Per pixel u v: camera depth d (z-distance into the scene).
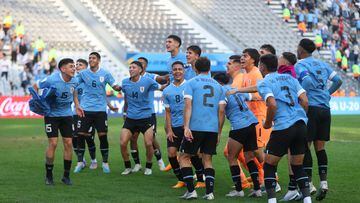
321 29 129.88
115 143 54.53
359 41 134.38
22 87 103.25
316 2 138.88
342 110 110.38
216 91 28.56
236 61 32.09
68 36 116.56
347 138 60.56
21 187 31.39
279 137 25.48
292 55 29.03
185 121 27.94
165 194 29.83
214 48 121.75
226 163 41.25
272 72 26.12
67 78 32.16
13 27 114.62
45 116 32.56
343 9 139.50
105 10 123.38
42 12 119.81
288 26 131.38
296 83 26.25
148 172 37.12
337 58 124.50
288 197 28.72
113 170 38.66
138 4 125.88
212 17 128.25
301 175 25.77
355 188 31.62
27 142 55.00
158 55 106.81
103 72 38.59
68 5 122.69
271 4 136.00
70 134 32.75
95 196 28.97
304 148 25.84
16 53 105.19
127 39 118.25
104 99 38.62
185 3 128.88
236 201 28.08
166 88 32.88
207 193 28.48
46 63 102.44
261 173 31.34
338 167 39.38
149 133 36.72
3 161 41.75
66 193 29.73
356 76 123.19
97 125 38.19
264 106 31.61
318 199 28.45
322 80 29.52
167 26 123.25
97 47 115.38
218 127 28.61
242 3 133.00
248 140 29.56
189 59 34.12
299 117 25.72
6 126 74.31
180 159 28.70
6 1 120.06
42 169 38.06
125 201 27.64
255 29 128.88
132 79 36.47
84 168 39.41
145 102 36.59
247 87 28.62
